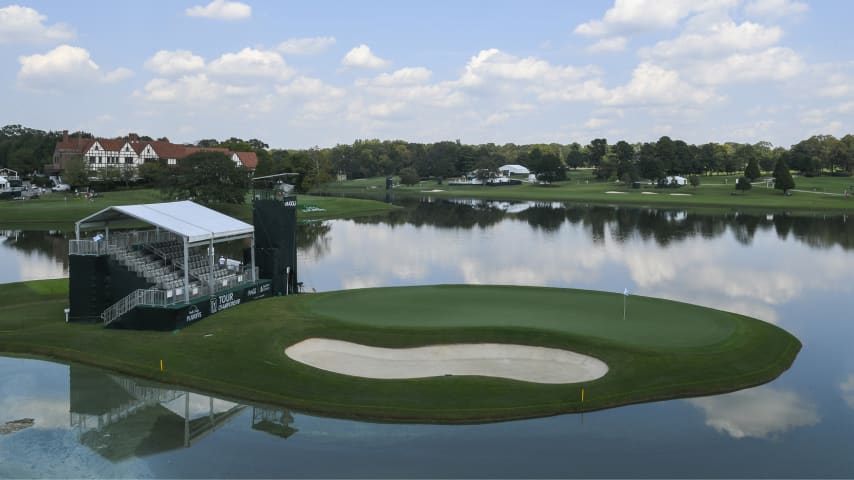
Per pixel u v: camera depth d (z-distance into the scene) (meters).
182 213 47.25
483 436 26.73
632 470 24.06
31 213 114.56
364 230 115.06
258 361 33.78
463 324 39.69
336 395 30.12
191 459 24.97
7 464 24.64
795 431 27.47
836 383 33.44
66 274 64.94
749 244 95.56
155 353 35.25
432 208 166.12
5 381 32.81
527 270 71.56
